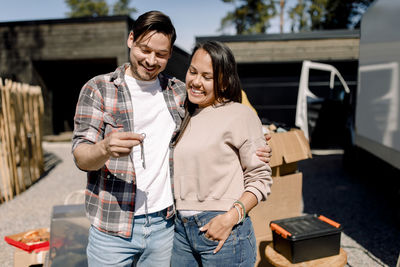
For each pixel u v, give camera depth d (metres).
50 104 10.99
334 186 5.38
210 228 1.33
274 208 2.42
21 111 5.29
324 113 5.84
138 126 1.46
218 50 1.38
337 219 3.95
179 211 1.46
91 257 1.44
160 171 1.49
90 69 11.77
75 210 2.36
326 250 2.04
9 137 4.80
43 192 5.10
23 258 2.29
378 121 3.85
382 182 5.00
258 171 1.39
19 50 10.02
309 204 4.51
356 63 9.66
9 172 4.74
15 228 3.70
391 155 3.37
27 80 10.09
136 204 1.43
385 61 3.64
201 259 1.46
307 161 7.38
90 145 1.21
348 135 6.04
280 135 2.40
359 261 2.91
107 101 1.39
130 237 1.42
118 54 9.53
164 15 1.36
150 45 1.34
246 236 1.40
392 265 2.84
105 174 1.39
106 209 1.38
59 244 2.13
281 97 11.95
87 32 9.63
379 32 3.88
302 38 8.73
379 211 4.20
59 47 9.83
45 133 10.91
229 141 1.39
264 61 8.92
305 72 5.84
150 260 1.54
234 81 1.44
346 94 6.07
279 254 2.09
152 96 1.51
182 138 1.48
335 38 8.67
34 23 9.82
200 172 1.40
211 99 1.45
